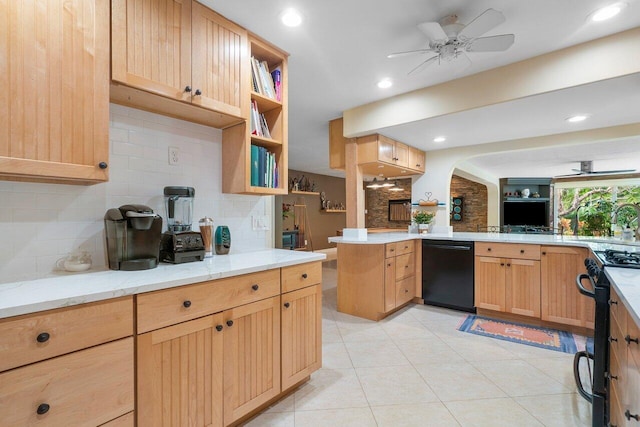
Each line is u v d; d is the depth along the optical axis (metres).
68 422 1.01
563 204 8.81
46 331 0.97
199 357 1.38
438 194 4.48
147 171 1.81
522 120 3.08
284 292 1.80
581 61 2.15
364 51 2.27
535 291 3.10
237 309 1.54
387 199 9.74
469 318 3.36
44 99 1.20
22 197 1.39
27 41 1.17
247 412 1.59
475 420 1.67
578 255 2.89
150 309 1.22
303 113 3.60
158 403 1.25
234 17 1.87
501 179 8.41
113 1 1.40
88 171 1.31
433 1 1.74
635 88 2.24
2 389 0.90
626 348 1.14
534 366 2.27
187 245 1.74
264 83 2.19
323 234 9.21
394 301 3.43
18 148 1.14
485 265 3.40
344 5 1.78
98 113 1.34
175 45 1.62
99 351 1.09
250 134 2.05
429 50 2.02
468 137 3.76
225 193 2.21
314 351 2.01
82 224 1.56
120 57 1.41
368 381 2.07
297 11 1.83
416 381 2.07
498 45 1.93
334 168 3.95
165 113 1.85
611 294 1.47
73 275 1.38
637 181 7.16
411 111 3.00
